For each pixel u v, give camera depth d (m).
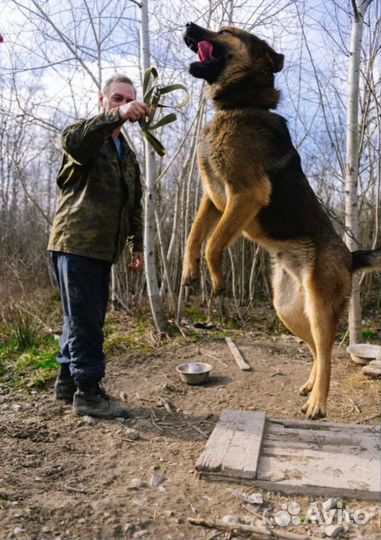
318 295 3.46
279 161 3.43
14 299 6.31
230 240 3.27
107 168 3.29
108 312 6.51
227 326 6.03
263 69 3.56
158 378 4.22
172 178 7.27
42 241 8.16
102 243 3.25
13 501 2.31
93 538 2.05
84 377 3.32
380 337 5.87
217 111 3.57
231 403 3.69
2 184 9.03
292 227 3.49
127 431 3.13
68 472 2.65
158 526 2.15
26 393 3.92
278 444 2.77
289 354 4.94
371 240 6.95
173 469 2.67
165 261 5.88
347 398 3.78
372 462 2.55
